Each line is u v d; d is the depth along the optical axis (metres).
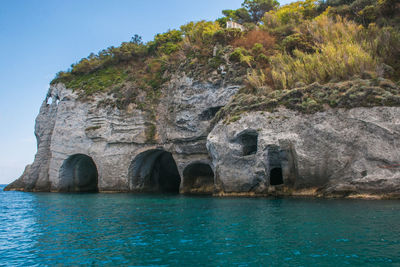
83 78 44.16
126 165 36.00
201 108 31.23
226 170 25.33
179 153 33.03
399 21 29.30
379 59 24.56
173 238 10.62
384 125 19.50
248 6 50.88
